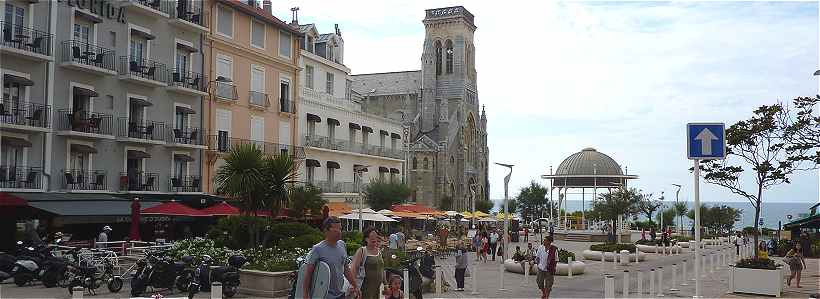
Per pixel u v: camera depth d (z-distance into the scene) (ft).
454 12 395.96
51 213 102.32
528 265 92.73
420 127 381.81
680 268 120.57
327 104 207.41
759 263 78.38
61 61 116.88
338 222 35.29
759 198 83.30
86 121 119.75
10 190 106.42
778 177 81.71
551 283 67.36
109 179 125.90
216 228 100.12
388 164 249.55
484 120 420.36
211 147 151.23
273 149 172.14
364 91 405.39
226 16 157.38
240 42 161.79
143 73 132.77
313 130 198.59
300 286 34.76
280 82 178.50
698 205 64.59
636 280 98.07
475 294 77.87
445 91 393.50
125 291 70.64
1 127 106.01
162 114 138.92
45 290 69.15
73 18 118.93
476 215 233.55
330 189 202.69
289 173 103.86
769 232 248.11
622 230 246.06
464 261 83.15
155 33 137.08
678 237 208.33
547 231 243.19
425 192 352.28
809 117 80.84
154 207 109.09
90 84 122.93
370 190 215.51
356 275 38.34
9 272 74.02
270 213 101.91
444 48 397.39
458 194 375.45
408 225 227.81
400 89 396.78
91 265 72.43
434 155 356.59
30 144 110.01
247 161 96.78
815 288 84.94
